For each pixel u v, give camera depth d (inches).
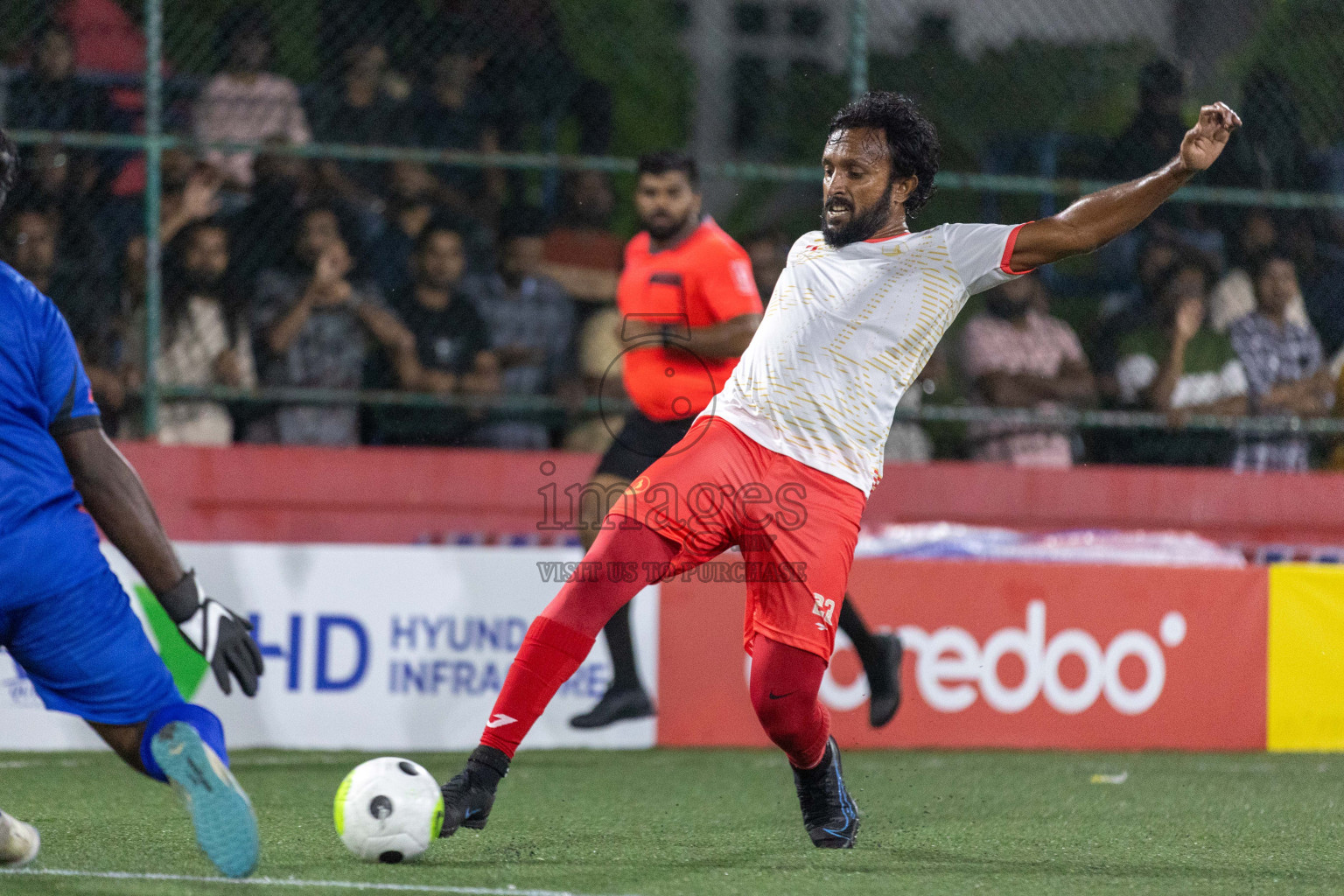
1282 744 922.7
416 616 849.5
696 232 770.8
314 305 1024.2
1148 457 1088.2
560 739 861.8
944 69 1375.5
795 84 1473.9
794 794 687.1
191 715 389.4
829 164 483.2
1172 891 441.4
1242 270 1111.6
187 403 988.6
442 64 1115.3
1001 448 1074.7
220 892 401.4
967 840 548.1
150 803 604.1
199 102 1076.5
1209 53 1250.0
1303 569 934.4
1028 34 1359.5
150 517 392.8
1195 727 914.7
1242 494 1046.4
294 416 1006.4
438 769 759.1
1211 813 640.4
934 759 839.7
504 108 1128.2
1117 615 911.7
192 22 1080.8
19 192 967.0
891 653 776.3
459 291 1048.2
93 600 382.6
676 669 880.3
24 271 963.3
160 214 1010.7
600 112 1145.4
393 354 1031.6
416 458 973.2
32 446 377.7
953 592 895.7
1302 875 477.4
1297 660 928.9
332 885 414.9
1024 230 460.8
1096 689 907.4
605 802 649.0
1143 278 1110.4
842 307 467.8
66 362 386.9
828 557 461.4
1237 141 1120.8
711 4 1459.2
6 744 807.7
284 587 836.0
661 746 874.1
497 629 858.8
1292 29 1146.7
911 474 1011.3
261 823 551.2
